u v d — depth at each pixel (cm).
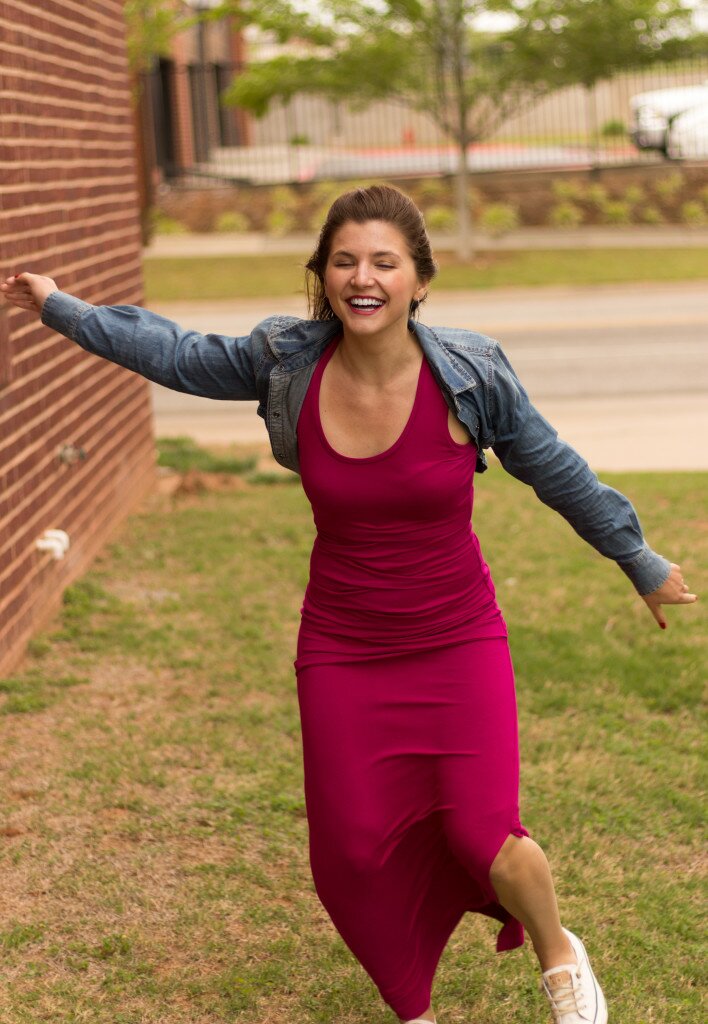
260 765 632
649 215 3759
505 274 3017
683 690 715
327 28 3120
